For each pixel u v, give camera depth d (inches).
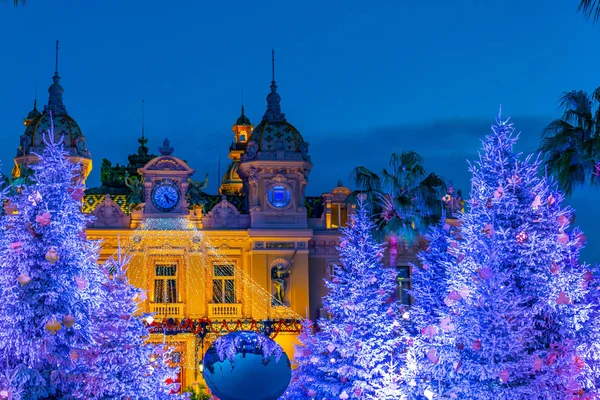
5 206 1139.3
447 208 2218.3
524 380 1115.9
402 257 2289.6
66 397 1118.4
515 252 1134.4
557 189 1183.6
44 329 1093.8
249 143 2281.0
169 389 1270.9
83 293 1136.2
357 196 1889.8
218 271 2219.5
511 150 1173.1
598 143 1125.1
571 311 1123.3
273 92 2363.4
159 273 2191.2
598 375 1143.6
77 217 1151.6
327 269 2283.5
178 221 2207.2
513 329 1118.4
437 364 1182.3
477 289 1123.9
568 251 1153.4
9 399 1020.5
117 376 1190.3
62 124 2281.0
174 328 2084.2
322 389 1540.4
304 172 2261.3
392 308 1572.3
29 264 1096.8
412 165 1897.1
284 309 2196.1
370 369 1517.0
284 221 2233.0
